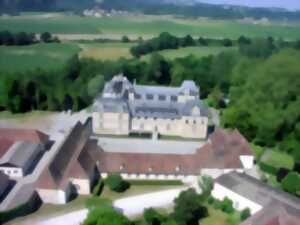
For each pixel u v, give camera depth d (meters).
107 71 187.62
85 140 113.81
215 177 104.31
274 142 131.00
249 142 135.25
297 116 127.94
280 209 80.81
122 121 134.00
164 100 148.12
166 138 135.12
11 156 105.00
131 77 194.38
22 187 98.00
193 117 133.50
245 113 133.75
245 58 186.88
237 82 165.38
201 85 192.00
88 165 98.75
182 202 84.81
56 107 159.12
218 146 113.94
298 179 97.62
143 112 135.75
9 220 84.38
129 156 104.69
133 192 98.19
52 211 88.75
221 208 91.62
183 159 106.06
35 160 112.62
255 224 76.69
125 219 75.94
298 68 133.50
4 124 142.50
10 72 175.88
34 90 160.12
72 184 95.06
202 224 86.62
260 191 89.62
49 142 126.44
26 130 117.94
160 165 104.38
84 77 182.50
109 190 98.38
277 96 131.00
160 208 91.81
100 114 133.12
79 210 89.50
